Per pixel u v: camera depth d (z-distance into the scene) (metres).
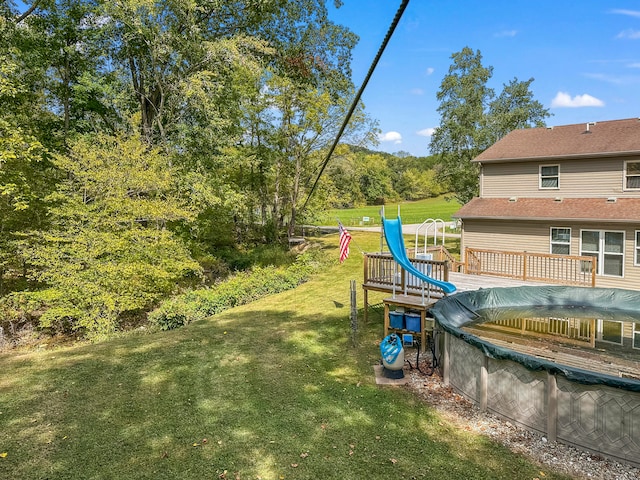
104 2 13.80
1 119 11.95
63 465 4.81
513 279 13.18
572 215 13.96
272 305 13.41
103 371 7.83
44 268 13.02
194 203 15.32
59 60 15.41
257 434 5.43
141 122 16.73
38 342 11.92
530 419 5.42
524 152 16.41
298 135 25.36
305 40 19.53
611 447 4.80
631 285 13.29
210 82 15.41
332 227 39.09
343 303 13.09
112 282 11.83
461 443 5.17
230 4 16.61
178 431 5.54
